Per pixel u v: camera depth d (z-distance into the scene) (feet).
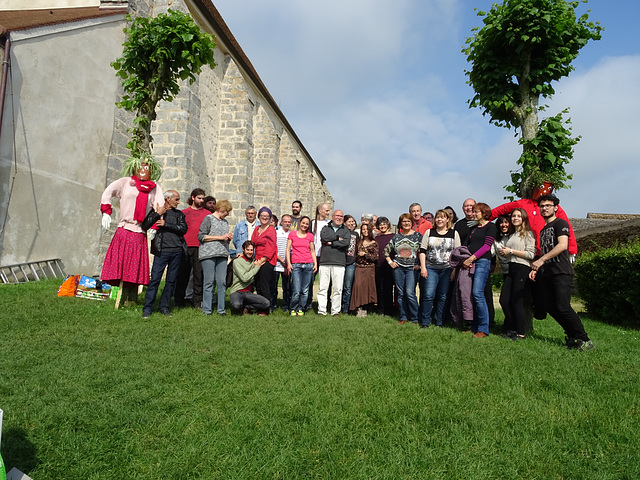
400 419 10.03
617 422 10.39
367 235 25.48
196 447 8.64
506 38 25.64
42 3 42.04
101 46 34.14
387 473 7.95
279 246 27.22
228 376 12.44
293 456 8.38
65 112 30.73
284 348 15.44
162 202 21.86
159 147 41.50
